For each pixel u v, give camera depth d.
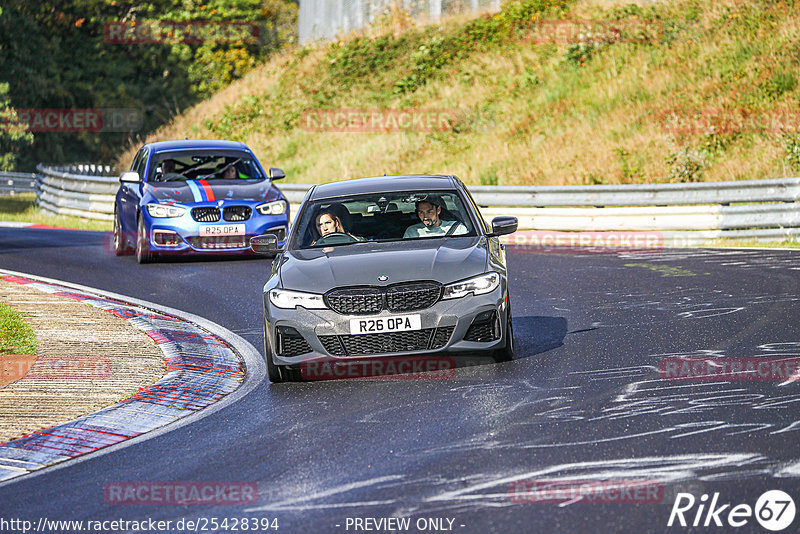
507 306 29.59
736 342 31.16
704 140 83.00
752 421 22.11
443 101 109.56
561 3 122.19
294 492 19.22
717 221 59.62
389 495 18.61
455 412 24.47
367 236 32.00
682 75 97.19
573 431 22.14
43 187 94.00
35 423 25.23
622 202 63.34
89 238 70.44
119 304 43.53
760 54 95.50
